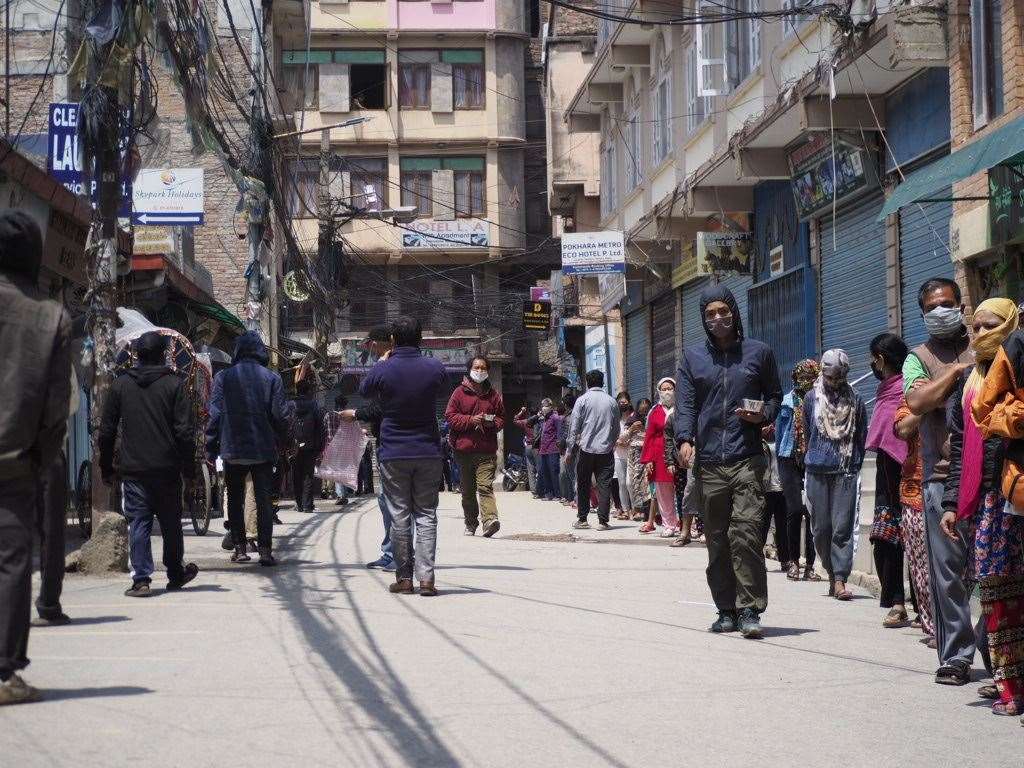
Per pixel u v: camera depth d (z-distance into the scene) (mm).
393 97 46531
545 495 29219
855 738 5469
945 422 6945
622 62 28594
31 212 15242
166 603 9328
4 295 5723
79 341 18078
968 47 13742
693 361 8508
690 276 25344
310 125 46250
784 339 20453
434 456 9961
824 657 7562
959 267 13805
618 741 5289
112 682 6297
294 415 13297
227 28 28453
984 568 6074
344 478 18859
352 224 46062
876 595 10930
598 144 36531
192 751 4930
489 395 16172
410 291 47156
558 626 8414
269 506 12125
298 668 6754
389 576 11258
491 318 47250
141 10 11312
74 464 17891
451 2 46844
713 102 23125
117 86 11430
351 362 46250
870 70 15203
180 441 9836
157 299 21266
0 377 5652
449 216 46844
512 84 47094
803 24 18125
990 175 12828
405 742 5172
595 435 18000
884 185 16359
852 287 17781
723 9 21953
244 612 8844
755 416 8273
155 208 21516
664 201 23938
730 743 5309
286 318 39062
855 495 10594
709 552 8523
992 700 6375
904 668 7273
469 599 9695
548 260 48094
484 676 6629
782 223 20594
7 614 5684
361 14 46406
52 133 16688
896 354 9148
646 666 7039
